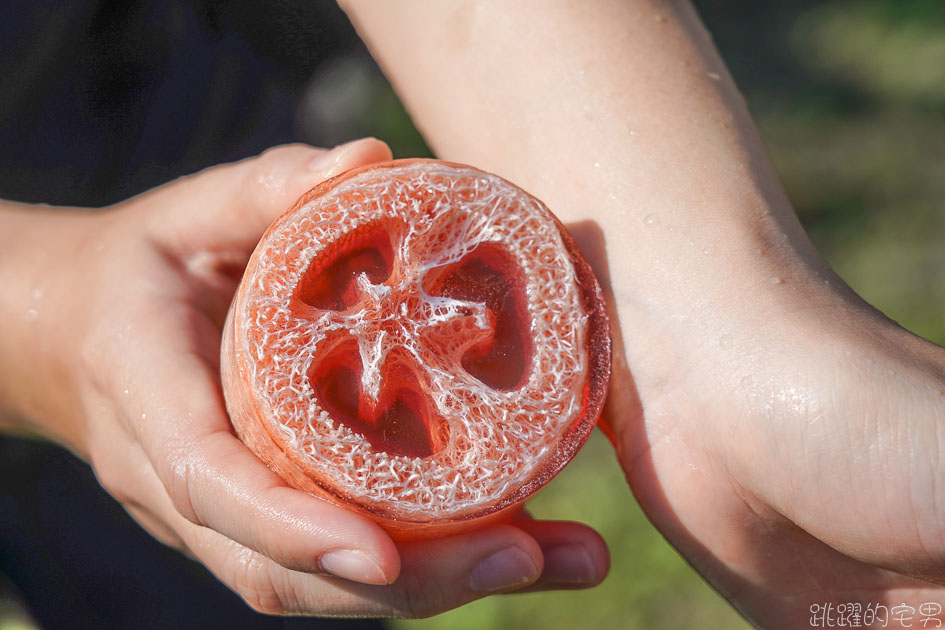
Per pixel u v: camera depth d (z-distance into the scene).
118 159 0.49
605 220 0.39
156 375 0.38
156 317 0.40
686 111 0.40
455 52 0.42
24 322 0.42
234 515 0.35
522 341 0.37
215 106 0.50
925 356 0.36
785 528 0.38
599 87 0.40
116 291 0.41
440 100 0.42
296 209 0.36
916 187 0.83
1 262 0.43
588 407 0.36
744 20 1.08
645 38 0.41
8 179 0.48
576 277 0.36
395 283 0.36
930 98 0.92
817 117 0.92
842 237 0.80
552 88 0.41
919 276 0.75
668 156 0.39
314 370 0.35
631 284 0.39
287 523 0.34
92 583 0.47
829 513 0.36
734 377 0.37
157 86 0.49
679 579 0.59
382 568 0.34
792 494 0.36
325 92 0.77
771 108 0.95
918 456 0.35
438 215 0.36
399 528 0.35
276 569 0.38
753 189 0.39
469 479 0.35
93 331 0.40
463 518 0.35
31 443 0.47
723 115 0.40
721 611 0.58
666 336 0.38
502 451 0.35
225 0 0.49
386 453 0.35
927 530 0.35
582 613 0.59
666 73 0.40
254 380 0.35
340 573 0.34
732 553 0.39
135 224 0.42
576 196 0.40
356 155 0.38
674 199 0.39
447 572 0.36
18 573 0.46
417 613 0.37
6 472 0.47
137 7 0.47
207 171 0.42
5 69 0.47
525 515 0.40
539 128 0.41
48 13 0.47
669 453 0.38
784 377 0.36
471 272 0.37
